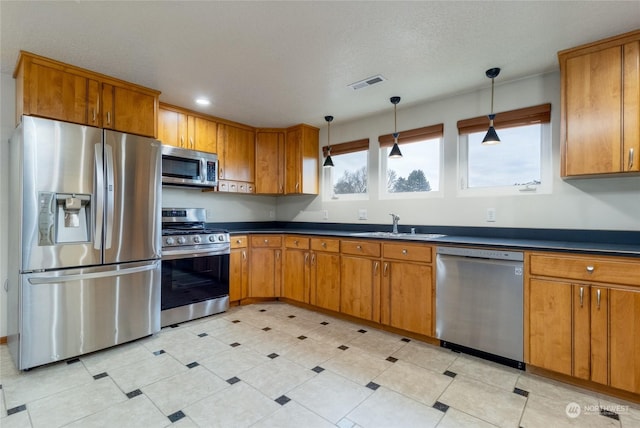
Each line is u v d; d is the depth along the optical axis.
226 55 2.34
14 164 2.35
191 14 1.86
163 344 2.61
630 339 1.81
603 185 2.38
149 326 2.74
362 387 1.96
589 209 2.44
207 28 2.00
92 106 2.56
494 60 2.40
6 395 1.87
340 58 2.38
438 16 1.87
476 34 2.05
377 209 3.70
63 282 2.29
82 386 1.97
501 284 2.25
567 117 2.22
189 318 3.15
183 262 3.12
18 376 2.09
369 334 2.83
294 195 4.58
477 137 3.02
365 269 3.02
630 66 2.00
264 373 2.13
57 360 2.25
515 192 2.80
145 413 1.71
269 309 3.56
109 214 2.50
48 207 2.22
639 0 1.71
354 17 1.89
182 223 3.65
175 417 1.67
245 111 3.58
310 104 3.35
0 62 2.42
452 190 3.12
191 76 2.68
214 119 3.76
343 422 1.64
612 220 2.35
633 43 1.99
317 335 2.81
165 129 3.31
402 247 2.76
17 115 2.44
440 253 2.54
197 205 3.92
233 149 3.97
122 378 2.07
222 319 3.22
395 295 2.81
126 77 2.69
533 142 2.74
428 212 3.29
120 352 2.46
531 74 2.65
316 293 3.44
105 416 1.68
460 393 1.90
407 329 2.73
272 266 3.78
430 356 2.40
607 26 1.95
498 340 2.26
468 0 1.73
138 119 2.83
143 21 1.93
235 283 3.61
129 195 2.62
